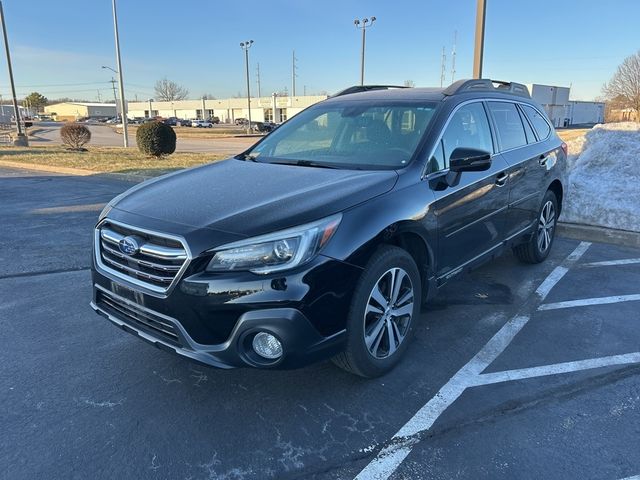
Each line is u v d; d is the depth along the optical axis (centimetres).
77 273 554
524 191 484
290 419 296
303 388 327
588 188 759
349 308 291
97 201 988
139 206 314
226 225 274
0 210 892
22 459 262
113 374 346
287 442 276
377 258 302
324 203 289
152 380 339
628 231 666
